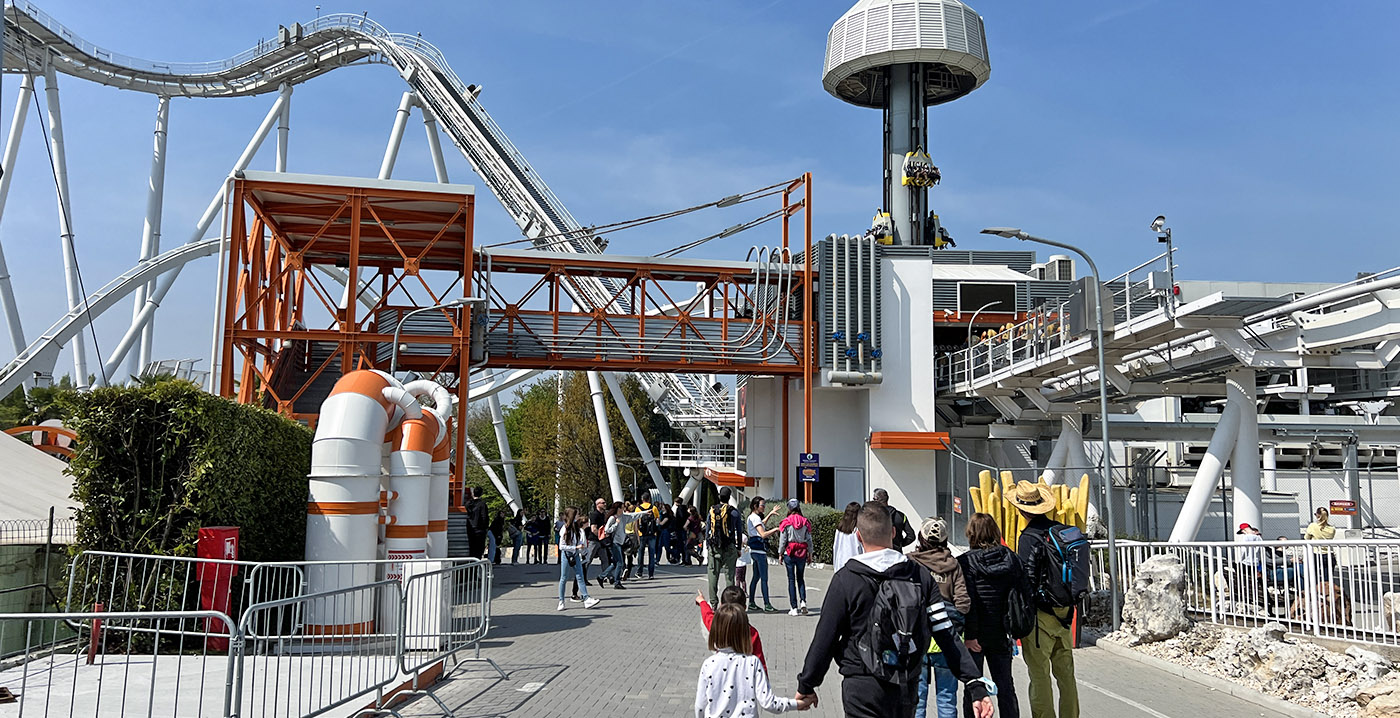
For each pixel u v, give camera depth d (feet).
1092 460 138.10
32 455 59.11
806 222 121.39
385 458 51.67
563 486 211.00
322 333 88.79
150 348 181.57
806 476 117.60
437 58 161.17
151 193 181.68
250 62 188.65
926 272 127.44
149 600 42.32
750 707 20.07
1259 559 49.55
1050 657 26.53
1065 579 26.35
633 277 122.31
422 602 36.06
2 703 30.25
